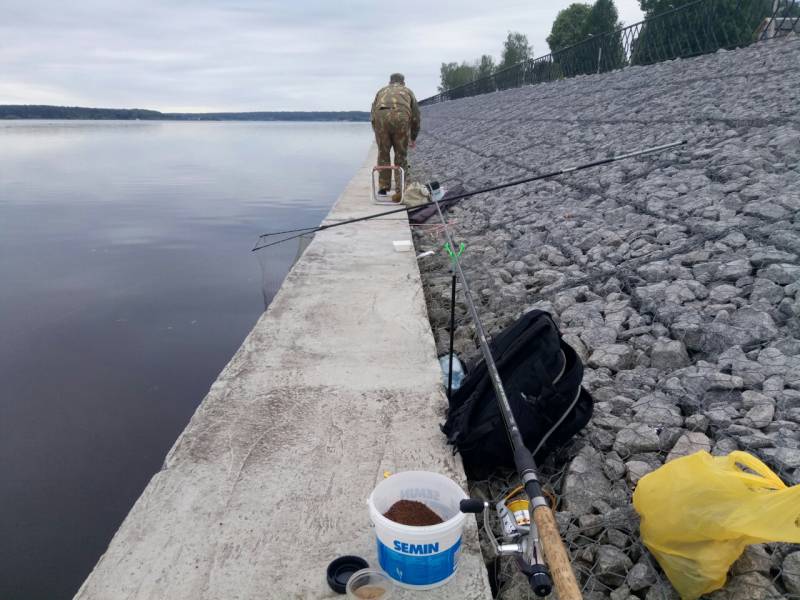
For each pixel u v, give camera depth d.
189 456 2.50
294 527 2.11
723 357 3.04
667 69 11.54
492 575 2.11
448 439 2.56
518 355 2.51
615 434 2.66
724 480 1.74
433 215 8.13
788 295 3.36
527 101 17.33
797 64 7.69
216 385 3.12
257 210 16.50
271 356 3.48
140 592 1.84
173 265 9.41
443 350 4.15
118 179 25.05
